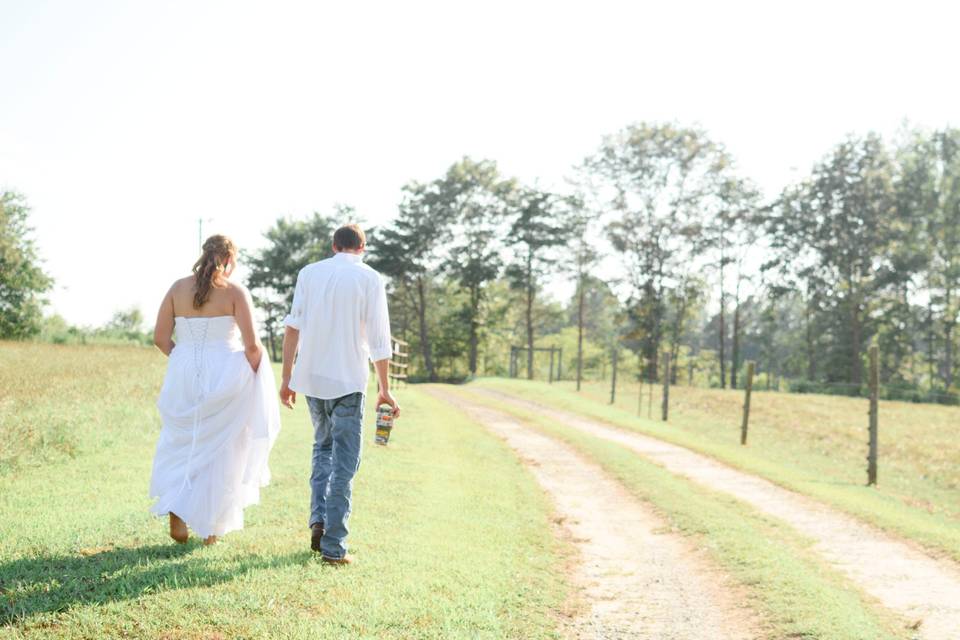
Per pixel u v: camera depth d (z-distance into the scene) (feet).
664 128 204.13
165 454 16.33
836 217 212.23
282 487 25.88
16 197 202.69
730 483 45.91
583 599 20.75
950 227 200.13
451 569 19.22
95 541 16.84
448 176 237.04
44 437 28.99
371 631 13.84
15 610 12.55
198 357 16.10
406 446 43.75
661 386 155.63
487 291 241.14
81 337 166.40
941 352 235.61
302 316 17.13
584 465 49.21
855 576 26.86
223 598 13.98
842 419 97.09
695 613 21.01
